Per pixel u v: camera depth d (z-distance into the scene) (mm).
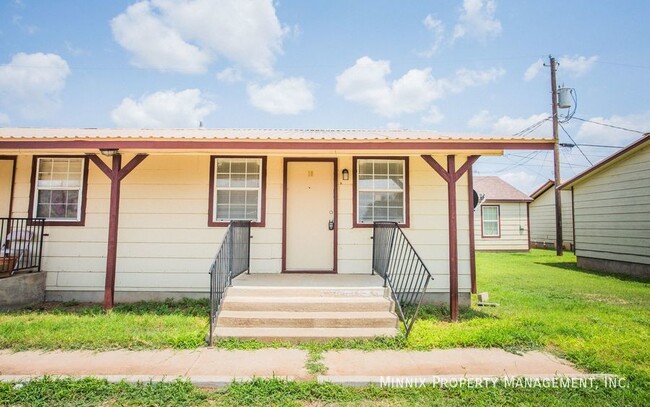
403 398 3465
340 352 4602
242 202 7707
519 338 5039
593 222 13367
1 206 7543
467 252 7570
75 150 6270
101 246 7492
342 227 7637
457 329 5520
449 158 6477
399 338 4941
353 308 5570
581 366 4191
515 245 21500
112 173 6422
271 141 6121
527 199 21562
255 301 5566
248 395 3441
